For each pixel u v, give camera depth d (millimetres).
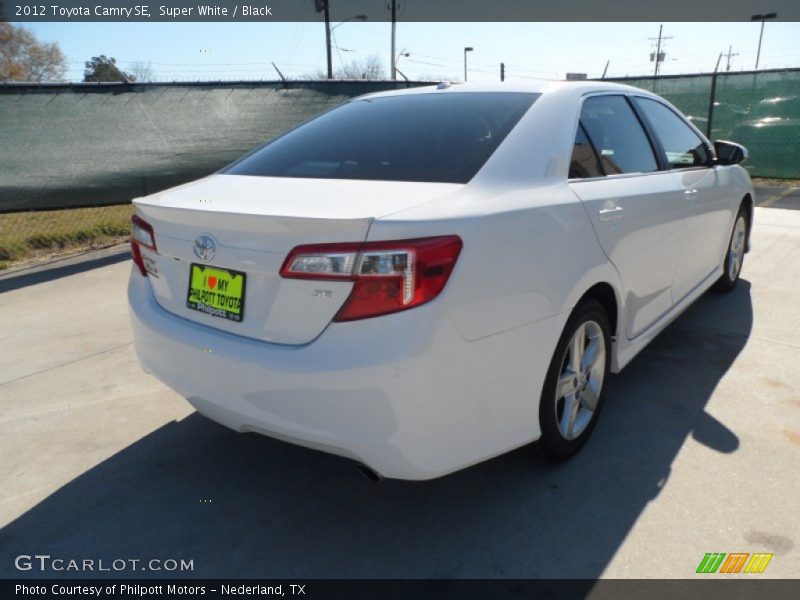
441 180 2209
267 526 2365
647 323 3301
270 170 2621
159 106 7629
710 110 11578
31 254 6980
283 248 1974
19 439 2990
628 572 2082
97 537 2316
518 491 2510
